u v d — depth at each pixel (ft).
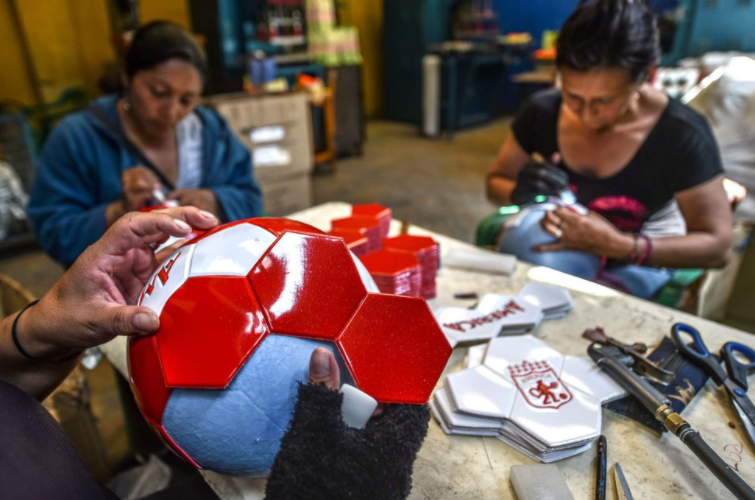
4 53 10.14
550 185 3.46
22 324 1.54
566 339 2.40
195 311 1.32
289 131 9.44
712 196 3.44
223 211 3.92
